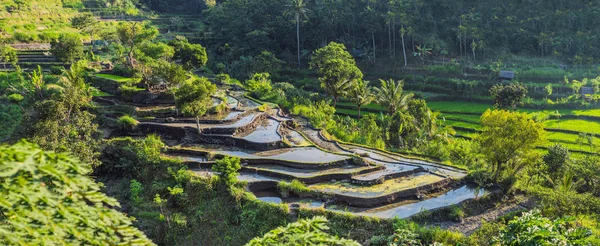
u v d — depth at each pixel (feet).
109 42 325.01
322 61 287.48
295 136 187.21
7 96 217.97
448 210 128.26
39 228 32.30
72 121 144.87
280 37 402.93
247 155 159.43
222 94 241.96
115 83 212.64
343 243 44.86
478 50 385.50
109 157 159.84
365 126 211.41
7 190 30.86
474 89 332.80
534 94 323.57
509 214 129.59
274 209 124.88
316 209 124.88
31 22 352.08
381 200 130.41
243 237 121.70
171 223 127.44
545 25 400.67
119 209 137.08
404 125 204.54
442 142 200.44
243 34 393.91
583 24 396.98
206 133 175.11
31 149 32.01
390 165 157.89
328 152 164.55
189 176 141.90
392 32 393.09
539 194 134.92
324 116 221.87
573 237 80.18
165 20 432.25
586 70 354.95
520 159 148.46
